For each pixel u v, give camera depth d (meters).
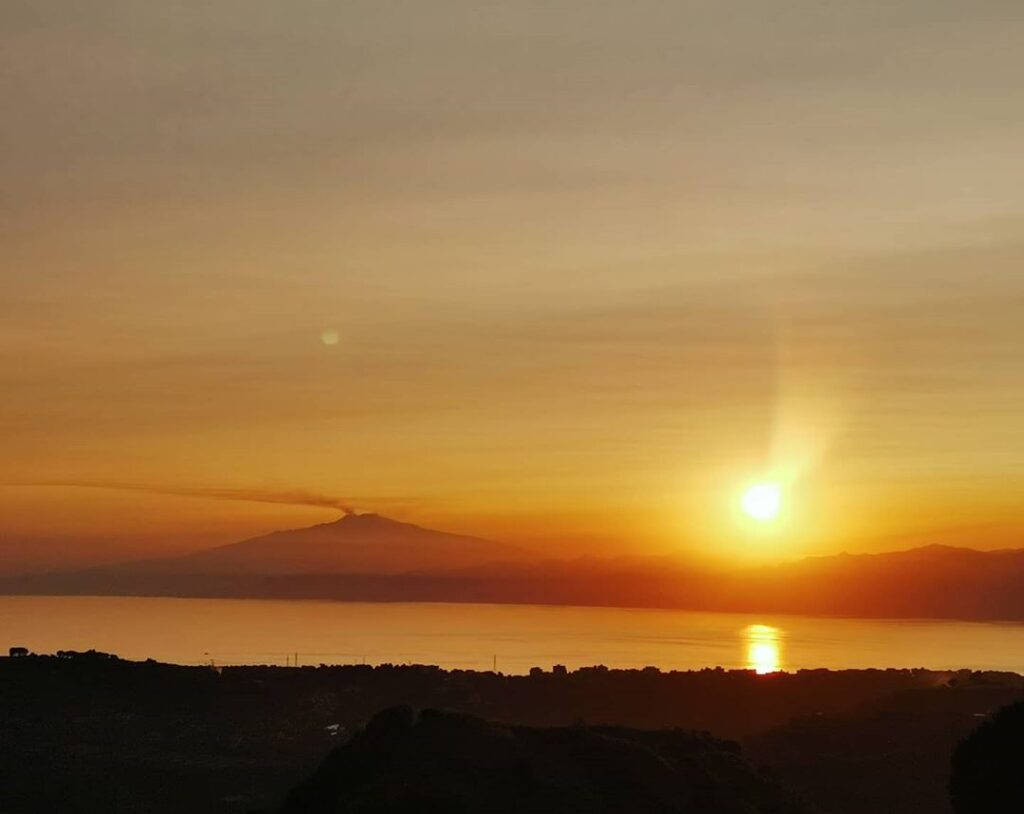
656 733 48.91
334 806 41.31
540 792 39.91
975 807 40.59
